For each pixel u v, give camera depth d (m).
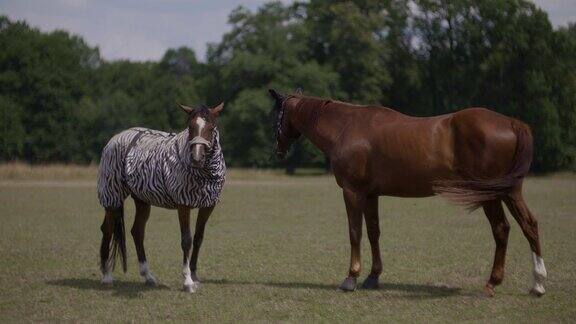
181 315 7.34
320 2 62.16
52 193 26.72
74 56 69.56
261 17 58.94
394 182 8.30
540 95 52.47
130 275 10.02
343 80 61.22
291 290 8.60
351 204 8.60
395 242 13.31
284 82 55.56
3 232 15.11
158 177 8.59
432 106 63.78
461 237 14.02
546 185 35.59
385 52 62.66
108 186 9.22
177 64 85.12
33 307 7.78
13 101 64.00
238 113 54.81
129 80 77.69
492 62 55.38
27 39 65.94
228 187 32.72
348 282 8.51
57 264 10.91
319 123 9.05
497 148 7.71
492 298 7.90
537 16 54.31
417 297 8.09
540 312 7.21
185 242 8.58
